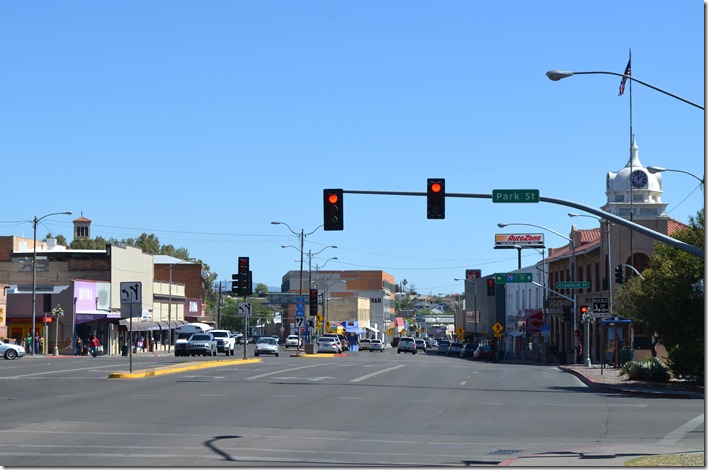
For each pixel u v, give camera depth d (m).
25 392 27.88
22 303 78.50
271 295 145.88
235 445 16.41
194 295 122.31
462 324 146.38
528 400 28.27
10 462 13.98
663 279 34.97
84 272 88.00
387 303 180.62
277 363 53.22
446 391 31.48
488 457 15.40
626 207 70.38
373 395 28.89
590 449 16.33
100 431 18.19
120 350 87.56
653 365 38.06
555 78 26.12
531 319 86.56
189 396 26.92
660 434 19.16
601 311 44.84
